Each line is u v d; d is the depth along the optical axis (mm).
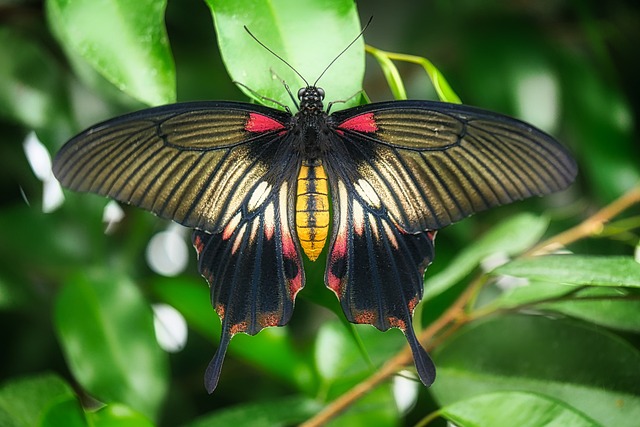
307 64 536
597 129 632
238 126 560
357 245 559
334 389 594
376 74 660
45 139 609
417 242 558
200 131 552
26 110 605
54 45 625
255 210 562
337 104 536
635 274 539
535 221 586
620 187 626
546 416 543
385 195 560
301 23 538
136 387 586
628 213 628
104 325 591
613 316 575
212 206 556
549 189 540
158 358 590
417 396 636
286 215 563
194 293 608
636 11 652
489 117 539
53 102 609
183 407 646
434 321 601
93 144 529
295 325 652
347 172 563
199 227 554
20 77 606
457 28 649
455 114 546
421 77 659
